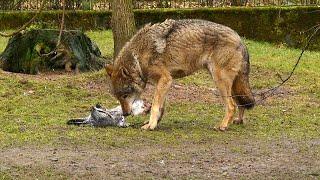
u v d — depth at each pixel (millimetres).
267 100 17578
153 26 13641
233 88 13844
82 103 16438
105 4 27750
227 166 10734
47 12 26047
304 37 25953
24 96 16672
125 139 12555
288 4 27641
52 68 20156
